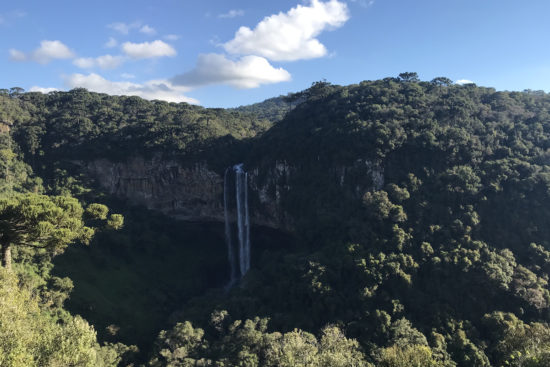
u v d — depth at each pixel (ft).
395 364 81.87
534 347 69.31
